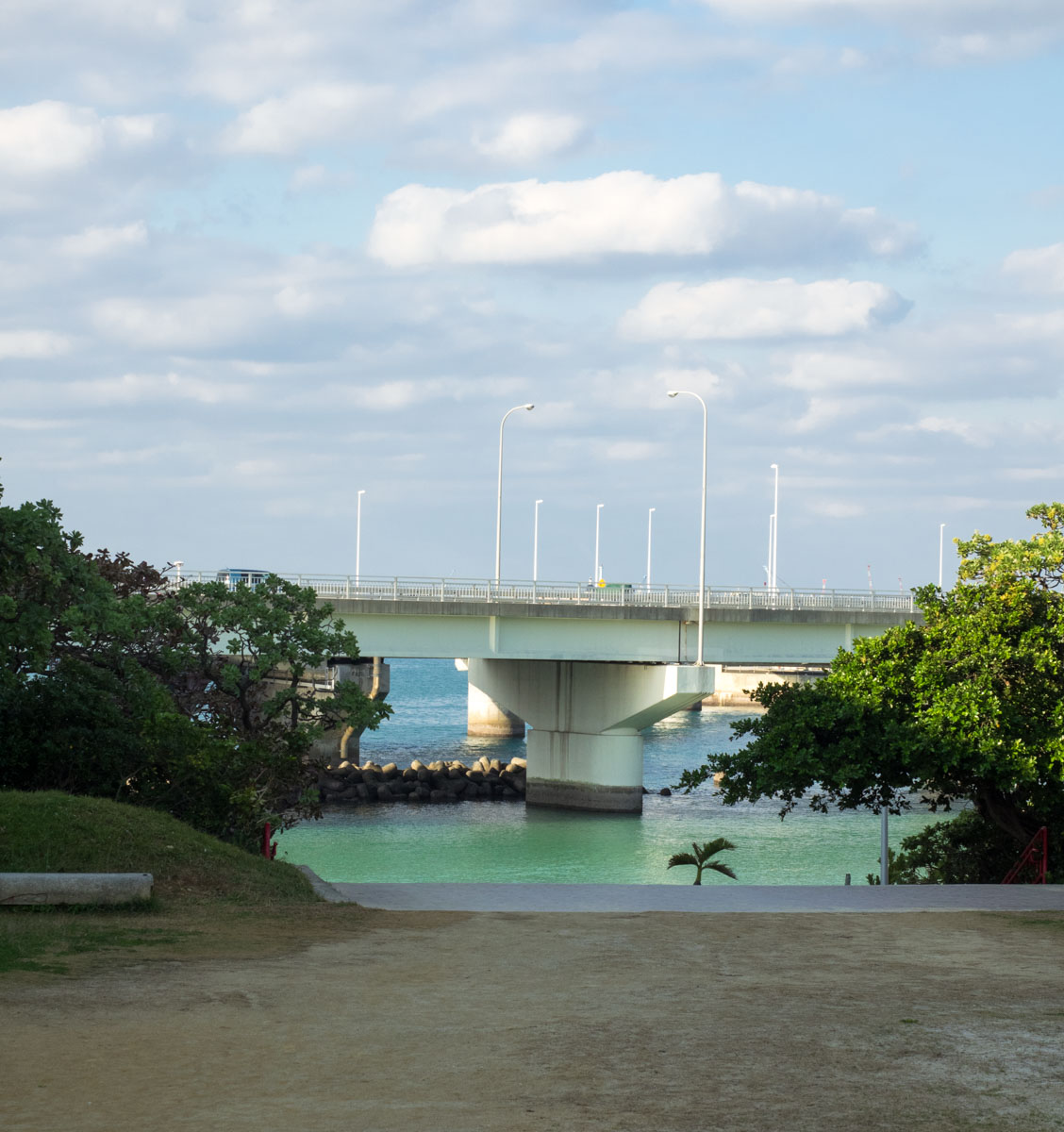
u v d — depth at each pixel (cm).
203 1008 1101
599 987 1217
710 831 6197
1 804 1862
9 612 2572
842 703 3044
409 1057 960
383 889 1933
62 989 1153
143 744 2425
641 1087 884
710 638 7031
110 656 3391
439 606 6391
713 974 1288
